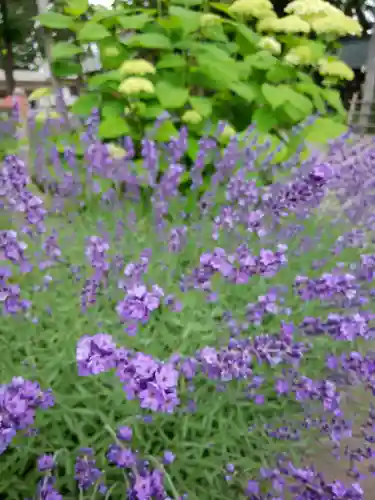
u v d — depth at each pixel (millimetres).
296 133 3139
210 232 2322
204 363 1488
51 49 3561
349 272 2256
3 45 15164
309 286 1702
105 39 3406
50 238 1989
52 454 1641
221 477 1772
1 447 1122
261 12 3387
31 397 1193
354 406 1968
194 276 1744
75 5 3555
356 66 19281
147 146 2340
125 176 2490
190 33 3439
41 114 2992
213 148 2631
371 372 1740
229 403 1872
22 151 2723
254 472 1757
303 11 3422
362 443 1872
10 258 1664
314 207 2443
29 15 14633
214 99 3496
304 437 1855
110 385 1732
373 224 2572
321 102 3455
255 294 2123
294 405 1966
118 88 2971
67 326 1889
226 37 3521
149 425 1736
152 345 1807
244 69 3297
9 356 1725
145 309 1385
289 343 1507
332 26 3348
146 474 1216
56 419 1635
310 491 1325
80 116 3184
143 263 1700
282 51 3764
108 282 1869
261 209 2203
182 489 1663
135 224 2377
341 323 1659
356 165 2549
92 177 2520
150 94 3145
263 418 1860
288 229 2316
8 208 2084
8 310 1629
